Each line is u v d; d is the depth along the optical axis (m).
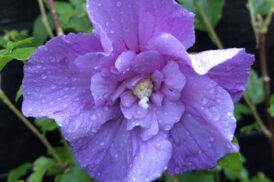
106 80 0.13
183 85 0.13
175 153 0.15
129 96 0.14
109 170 0.15
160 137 0.14
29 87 0.13
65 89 0.13
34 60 0.12
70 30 0.21
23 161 0.29
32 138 0.28
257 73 0.28
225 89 0.14
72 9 0.21
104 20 0.12
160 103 0.14
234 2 0.25
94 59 0.12
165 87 0.14
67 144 0.24
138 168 0.14
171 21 0.12
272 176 0.33
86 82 0.13
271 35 0.27
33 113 0.13
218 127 0.13
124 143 0.15
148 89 0.14
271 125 0.24
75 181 0.19
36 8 0.25
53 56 0.12
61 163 0.24
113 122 0.15
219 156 0.14
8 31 0.25
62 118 0.13
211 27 0.20
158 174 0.13
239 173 0.25
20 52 0.14
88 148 0.14
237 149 0.13
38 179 0.22
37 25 0.22
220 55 0.12
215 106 0.13
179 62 0.13
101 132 0.14
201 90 0.13
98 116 0.14
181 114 0.14
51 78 0.13
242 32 0.26
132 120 0.14
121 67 0.13
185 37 0.13
